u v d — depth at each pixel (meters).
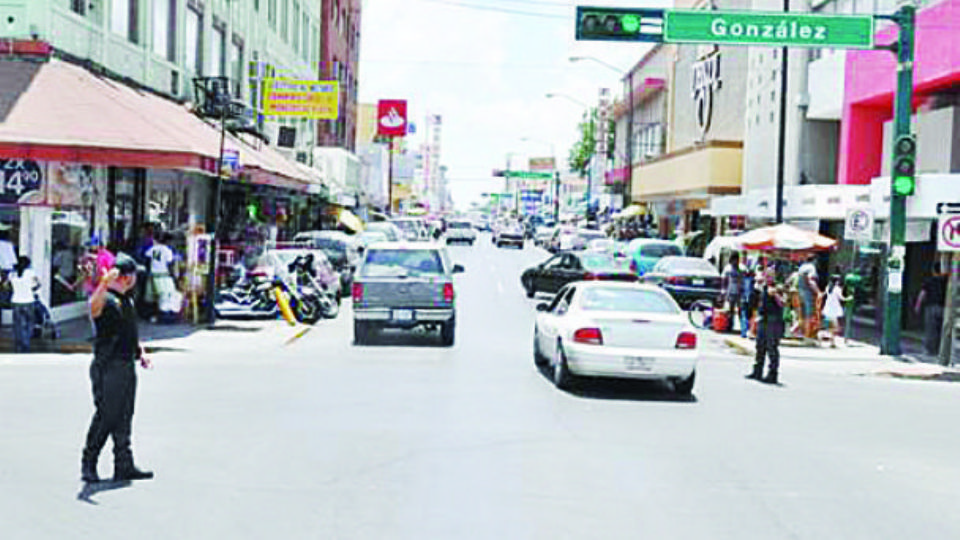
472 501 7.98
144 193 24.62
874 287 27.03
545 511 7.75
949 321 19.27
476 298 32.31
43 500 7.73
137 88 22.92
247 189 32.38
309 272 24.91
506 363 17.11
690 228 52.44
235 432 10.52
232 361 16.64
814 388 15.92
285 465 9.08
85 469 8.31
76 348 16.83
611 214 68.25
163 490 8.11
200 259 21.95
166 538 6.84
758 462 9.88
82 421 10.78
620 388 14.73
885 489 8.95
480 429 11.05
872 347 22.30
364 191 64.50
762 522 7.68
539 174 131.50
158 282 21.44
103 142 17.36
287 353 17.94
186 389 13.45
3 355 16.28
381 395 13.22
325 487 8.32
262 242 31.77
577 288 15.11
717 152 40.22
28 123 17.20
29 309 16.67
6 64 18.33
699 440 10.91
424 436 10.55
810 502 8.38
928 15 23.53
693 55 50.00
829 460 10.13
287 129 37.81
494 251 65.38
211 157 19.66
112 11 21.84
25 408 11.50
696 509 8.00
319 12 53.88
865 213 20.50
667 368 13.77
